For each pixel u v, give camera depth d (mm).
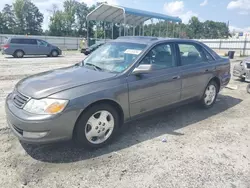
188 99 4746
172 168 2988
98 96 3199
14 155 3172
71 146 3453
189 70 4578
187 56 4727
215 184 2707
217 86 5500
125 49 4145
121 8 19219
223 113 5195
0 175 2740
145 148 3479
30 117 2855
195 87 4793
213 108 5535
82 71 3785
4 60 16094
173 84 4270
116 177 2777
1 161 3020
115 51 4215
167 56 4312
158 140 3754
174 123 4504
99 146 3418
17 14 73125
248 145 3691
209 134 4051
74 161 3080
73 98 3004
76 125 3135
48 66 12820
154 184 2674
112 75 3537
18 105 3080
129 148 3467
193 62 4801
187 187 2641
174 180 2754
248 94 7031
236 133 4133
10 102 3271
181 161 3156
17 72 10281
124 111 3598
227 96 6734
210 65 5113
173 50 4449
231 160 3229
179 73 4371
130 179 2748
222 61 5500
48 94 2973
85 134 3221
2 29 70438
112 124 3518
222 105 5809
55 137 2967
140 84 3715
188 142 3717
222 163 3141
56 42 36312
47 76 3598
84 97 3080
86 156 3209
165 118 4754
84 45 27750
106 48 4492
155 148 3486
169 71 4215
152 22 23766
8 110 3141
